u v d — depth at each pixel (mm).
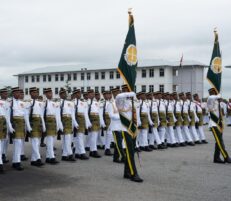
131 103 8727
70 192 7453
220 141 10945
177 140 15602
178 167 10227
